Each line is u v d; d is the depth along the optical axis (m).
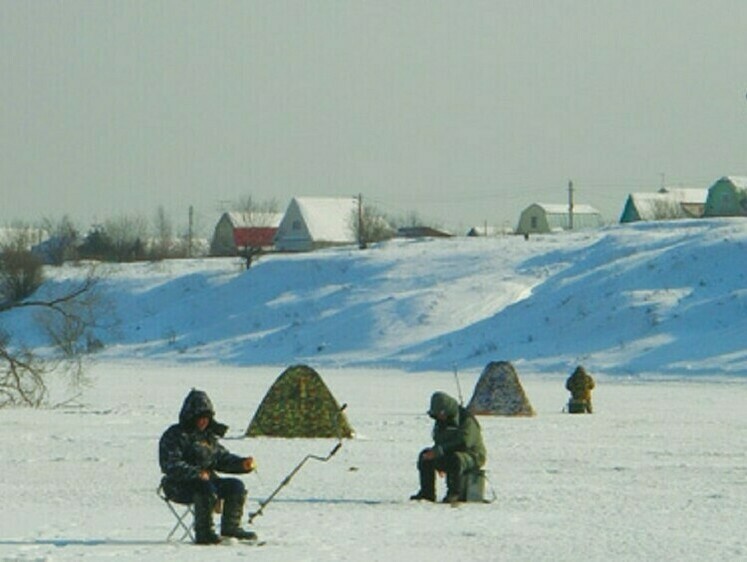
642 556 48.25
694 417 125.62
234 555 47.91
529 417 126.19
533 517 58.94
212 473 51.44
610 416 127.44
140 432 104.31
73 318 165.75
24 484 70.00
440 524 56.53
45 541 51.09
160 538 51.97
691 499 65.25
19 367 147.25
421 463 64.56
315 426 102.06
